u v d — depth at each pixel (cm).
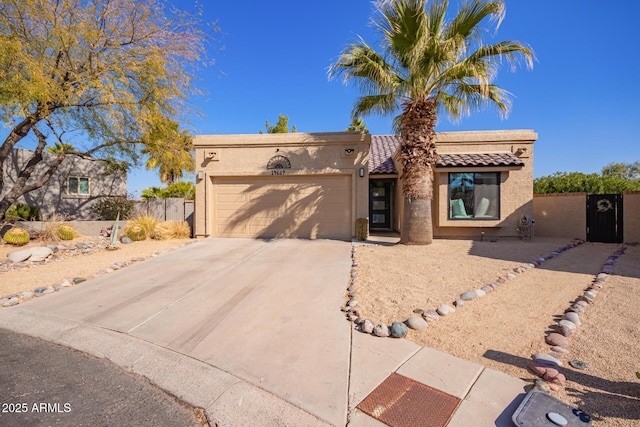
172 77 1235
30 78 969
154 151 1342
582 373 330
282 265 833
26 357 408
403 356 376
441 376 334
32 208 1592
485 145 1332
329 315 505
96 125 1295
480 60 935
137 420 289
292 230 1289
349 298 582
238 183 1312
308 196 1282
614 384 310
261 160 1291
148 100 1230
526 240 1227
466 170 1227
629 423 258
